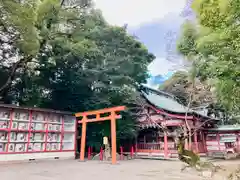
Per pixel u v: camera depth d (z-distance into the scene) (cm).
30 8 1238
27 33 1243
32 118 1519
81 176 839
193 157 1020
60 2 1775
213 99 2517
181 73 2119
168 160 1748
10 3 1138
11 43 1516
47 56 1817
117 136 2038
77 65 2053
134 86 2353
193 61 1695
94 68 2052
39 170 1004
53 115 1638
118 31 2209
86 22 1859
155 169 1094
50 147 1579
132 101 2148
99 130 2020
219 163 1526
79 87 2044
